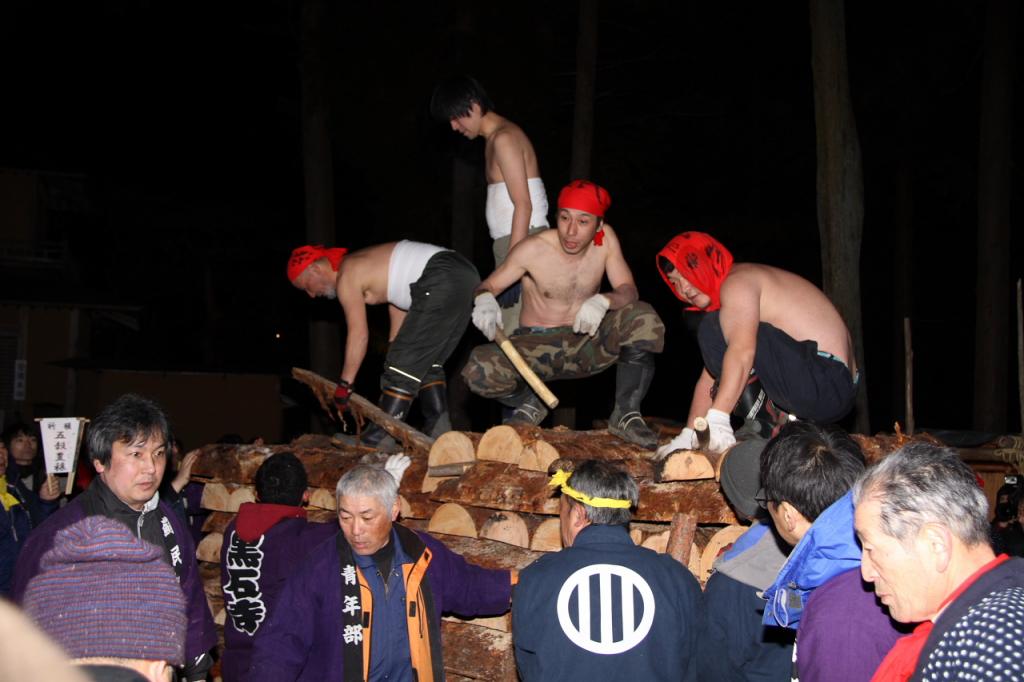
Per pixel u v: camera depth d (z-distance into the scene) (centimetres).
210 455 611
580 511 321
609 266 541
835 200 905
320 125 1391
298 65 1595
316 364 1396
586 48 1384
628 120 1959
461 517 470
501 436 471
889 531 199
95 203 2866
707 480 419
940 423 2502
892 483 202
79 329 2406
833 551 242
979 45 1894
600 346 530
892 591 203
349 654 334
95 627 168
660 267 462
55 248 2606
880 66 1995
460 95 583
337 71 1390
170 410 2089
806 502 261
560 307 544
